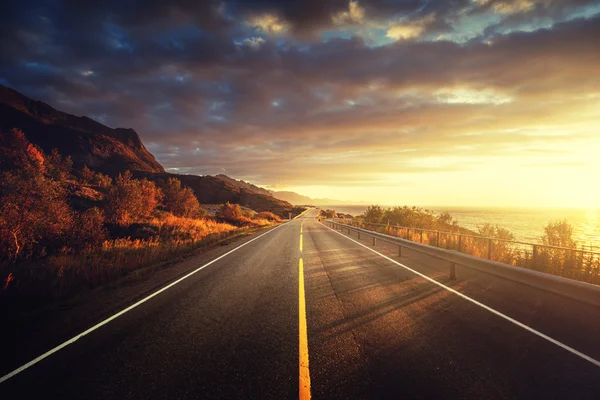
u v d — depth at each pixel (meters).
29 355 3.77
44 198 13.41
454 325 4.61
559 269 8.88
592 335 4.23
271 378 3.15
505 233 14.49
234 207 43.44
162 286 7.31
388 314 5.11
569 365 3.41
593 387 2.97
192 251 13.98
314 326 4.61
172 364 3.49
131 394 2.92
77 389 3.03
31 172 13.73
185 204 38.81
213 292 6.68
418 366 3.38
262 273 8.71
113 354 3.76
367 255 12.07
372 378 3.13
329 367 3.36
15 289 6.77
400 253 11.66
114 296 6.47
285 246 15.41
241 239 19.50
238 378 3.16
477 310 5.29
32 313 5.41
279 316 5.07
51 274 7.92
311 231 26.95
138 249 12.95
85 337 4.30
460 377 3.16
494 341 4.04
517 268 5.64
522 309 5.35
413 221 21.47
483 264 6.53
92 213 16.42
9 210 11.87
